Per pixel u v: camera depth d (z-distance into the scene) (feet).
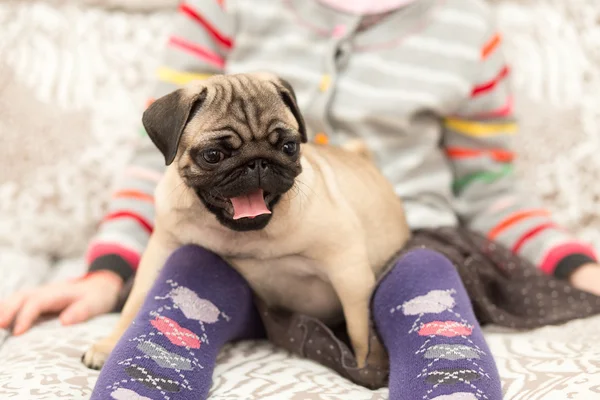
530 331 4.08
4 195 5.89
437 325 3.29
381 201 4.19
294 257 3.76
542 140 6.07
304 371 3.49
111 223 5.03
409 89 5.11
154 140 3.43
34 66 6.27
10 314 4.35
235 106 3.44
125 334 3.28
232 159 3.34
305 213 3.62
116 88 6.32
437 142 5.42
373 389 3.40
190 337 3.31
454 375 2.97
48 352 3.70
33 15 6.56
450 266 3.75
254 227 3.45
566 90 6.23
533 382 3.16
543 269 4.84
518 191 5.43
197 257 3.67
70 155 6.03
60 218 5.94
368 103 5.08
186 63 5.30
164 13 6.75
